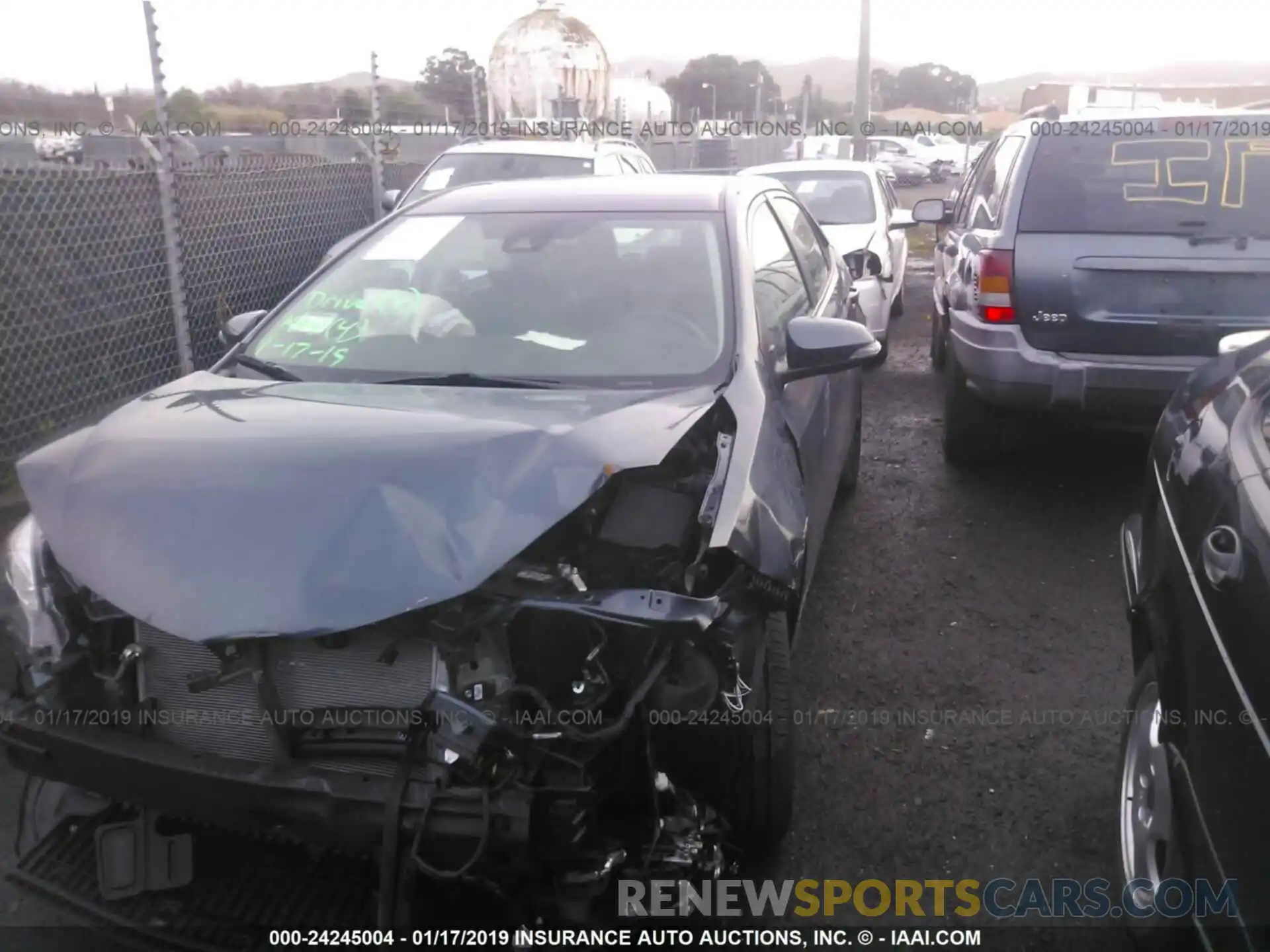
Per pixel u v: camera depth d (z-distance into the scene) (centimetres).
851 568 538
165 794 254
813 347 376
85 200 675
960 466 675
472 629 251
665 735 271
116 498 268
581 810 238
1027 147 577
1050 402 562
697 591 283
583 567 281
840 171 1175
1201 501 277
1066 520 595
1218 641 238
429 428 283
